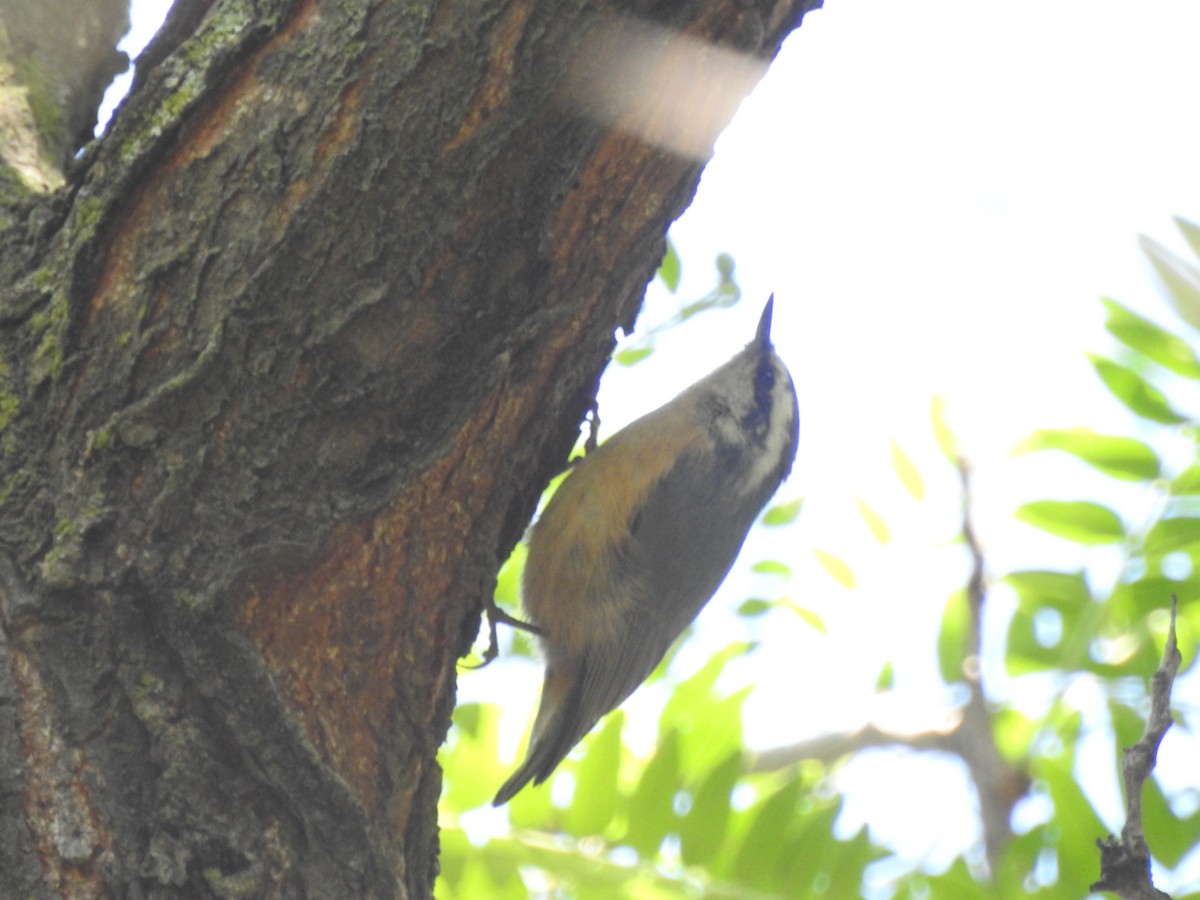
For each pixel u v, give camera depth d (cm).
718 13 209
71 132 212
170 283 208
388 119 208
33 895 206
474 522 210
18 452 208
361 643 209
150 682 208
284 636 209
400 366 209
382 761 209
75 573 208
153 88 209
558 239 210
